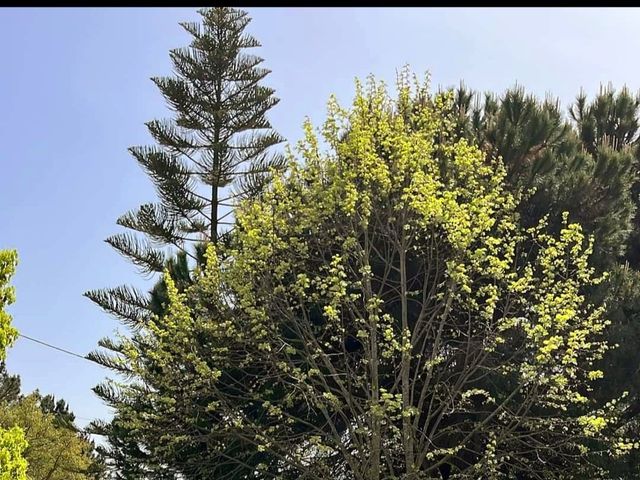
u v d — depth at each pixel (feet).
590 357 35.70
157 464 40.65
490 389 37.55
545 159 42.37
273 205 38.65
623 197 43.47
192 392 36.19
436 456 40.22
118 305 55.06
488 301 33.47
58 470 82.58
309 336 38.78
